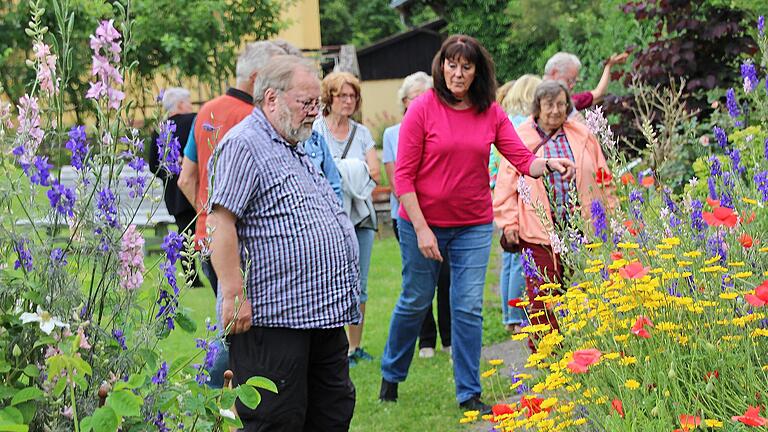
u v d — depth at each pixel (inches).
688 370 146.0
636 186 229.8
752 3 344.5
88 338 115.6
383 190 636.7
